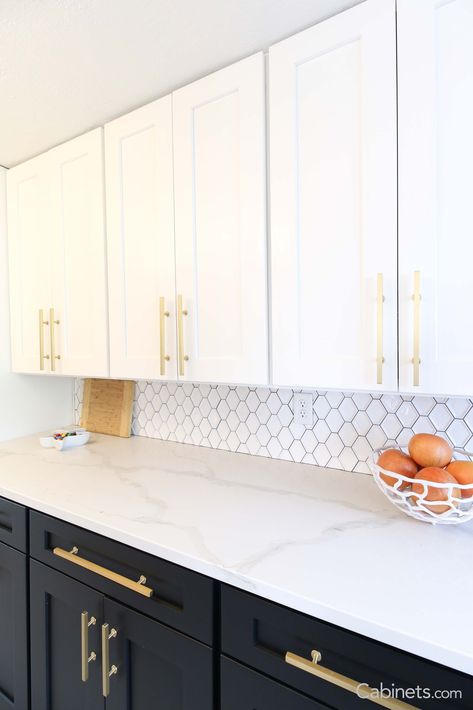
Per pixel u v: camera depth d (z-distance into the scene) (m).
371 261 0.95
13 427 1.93
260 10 0.99
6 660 1.30
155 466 1.46
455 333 0.86
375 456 1.18
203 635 0.84
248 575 0.77
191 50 1.13
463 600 0.69
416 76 0.89
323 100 1.01
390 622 0.64
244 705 0.79
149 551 0.92
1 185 1.83
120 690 0.99
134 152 1.39
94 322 1.53
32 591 1.20
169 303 1.31
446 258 0.87
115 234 1.45
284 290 1.08
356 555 0.83
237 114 1.15
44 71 1.21
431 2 0.87
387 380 0.93
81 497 1.18
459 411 1.14
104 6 0.97
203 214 1.23
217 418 1.66
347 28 0.97
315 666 0.70
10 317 1.88
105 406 2.01
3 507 1.30
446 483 0.88
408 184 0.90
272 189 1.09
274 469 1.40
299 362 1.06
